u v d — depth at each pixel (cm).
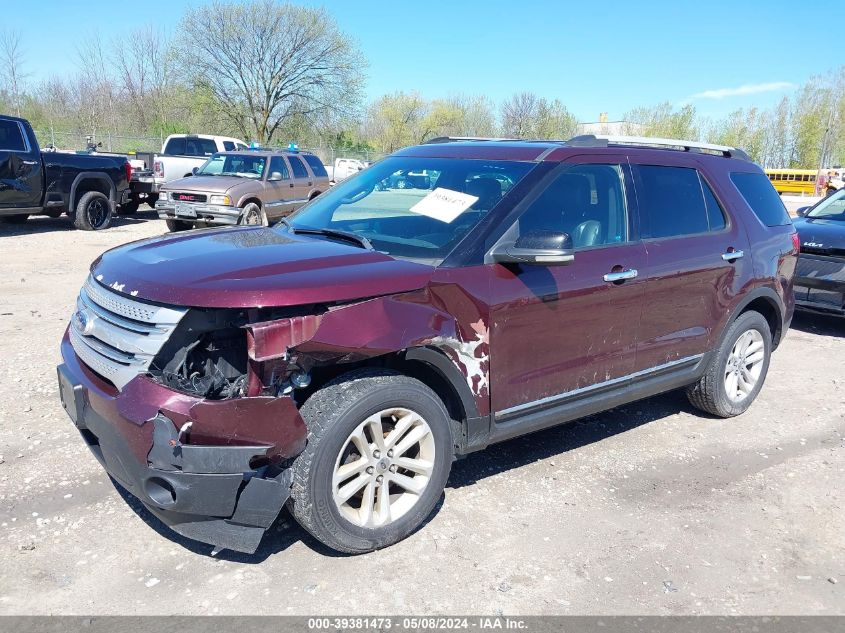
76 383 331
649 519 390
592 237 419
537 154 417
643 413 554
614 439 499
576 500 407
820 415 563
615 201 436
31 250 1176
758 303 551
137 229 1556
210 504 293
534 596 317
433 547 351
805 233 801
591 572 338
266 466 308
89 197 1438
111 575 316
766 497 422
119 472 312
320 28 4288
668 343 467
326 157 4459
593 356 420
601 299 413
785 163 7331
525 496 408
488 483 422
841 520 399
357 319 312
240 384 305
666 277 450
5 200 1277
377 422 328
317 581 319
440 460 353
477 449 379
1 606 292
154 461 289
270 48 4250
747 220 522
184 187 1402
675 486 430
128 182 1550
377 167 477
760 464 468
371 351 313
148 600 301
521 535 366
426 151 466
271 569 326
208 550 338
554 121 5975
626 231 438
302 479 309
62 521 356
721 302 499
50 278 945
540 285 381
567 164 413
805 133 7062
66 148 3388
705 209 498
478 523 376
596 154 433
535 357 388
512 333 374
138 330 304
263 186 1452
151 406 290
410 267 343
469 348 355
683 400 588
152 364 304
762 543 372
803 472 457
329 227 418
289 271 318
